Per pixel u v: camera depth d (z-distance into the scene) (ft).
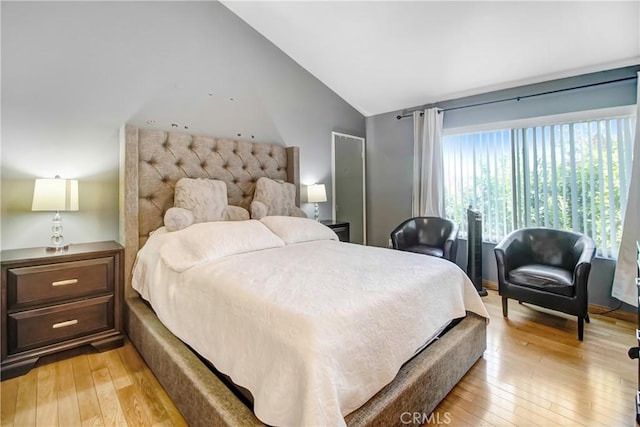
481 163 10.80
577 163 8.84
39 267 5.64
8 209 6.34
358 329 3.54
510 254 8.40
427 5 7.72
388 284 4.55
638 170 7.55
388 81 11.25
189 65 8.73
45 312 5.73
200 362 4.52
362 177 14.08
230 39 9.59
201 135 8.97
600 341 6.74
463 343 5.25
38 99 6.57
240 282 4.43
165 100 8.30
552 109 9.18
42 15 6.56
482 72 9.54
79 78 7.04
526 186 9.79
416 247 10.43
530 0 6.91
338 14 8.75
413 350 4.35
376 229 13.99
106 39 7.36
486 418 4.44
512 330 7.30
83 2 7.04
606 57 7.84
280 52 10.92
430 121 11.57
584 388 5.12
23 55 6.39
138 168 7.54
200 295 4.76
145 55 7.95
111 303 6.53
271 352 3.32
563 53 8.05
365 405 3.57
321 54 10.75
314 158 12.14
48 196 6.07
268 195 9.59
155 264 6.11
